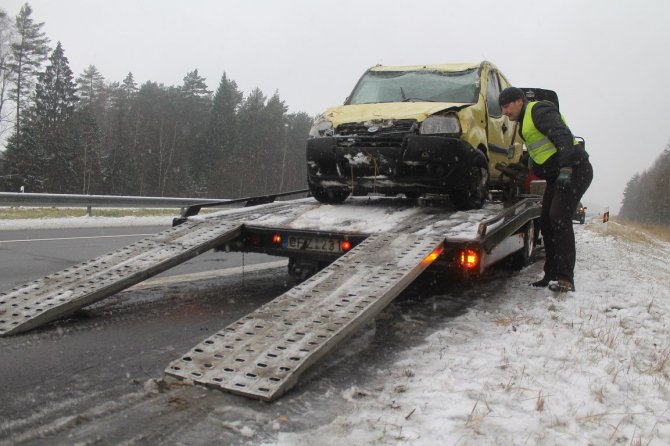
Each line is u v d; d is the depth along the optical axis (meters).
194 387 3.32
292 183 70.62
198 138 62.22
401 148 5.79
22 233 11.33
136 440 2.73
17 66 49.66
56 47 52.97
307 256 5.57
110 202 15.98
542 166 6.02
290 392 3.32
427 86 7.17
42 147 48.84
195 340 4.36
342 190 6.81
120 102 64.75
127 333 4.48
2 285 6.23
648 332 4.80
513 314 5.10
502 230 5.42
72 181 51.44
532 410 3.08
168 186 59.09
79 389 3.32
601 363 3.85
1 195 13.48
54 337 4.29
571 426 2.93
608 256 10.05
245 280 6.95
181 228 5.87
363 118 6.11
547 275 6.41
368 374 3.66
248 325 3.84
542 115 5.75
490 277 7.05
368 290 4.09
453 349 4.06
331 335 3.58
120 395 3.24
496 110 7.48
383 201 7.01
